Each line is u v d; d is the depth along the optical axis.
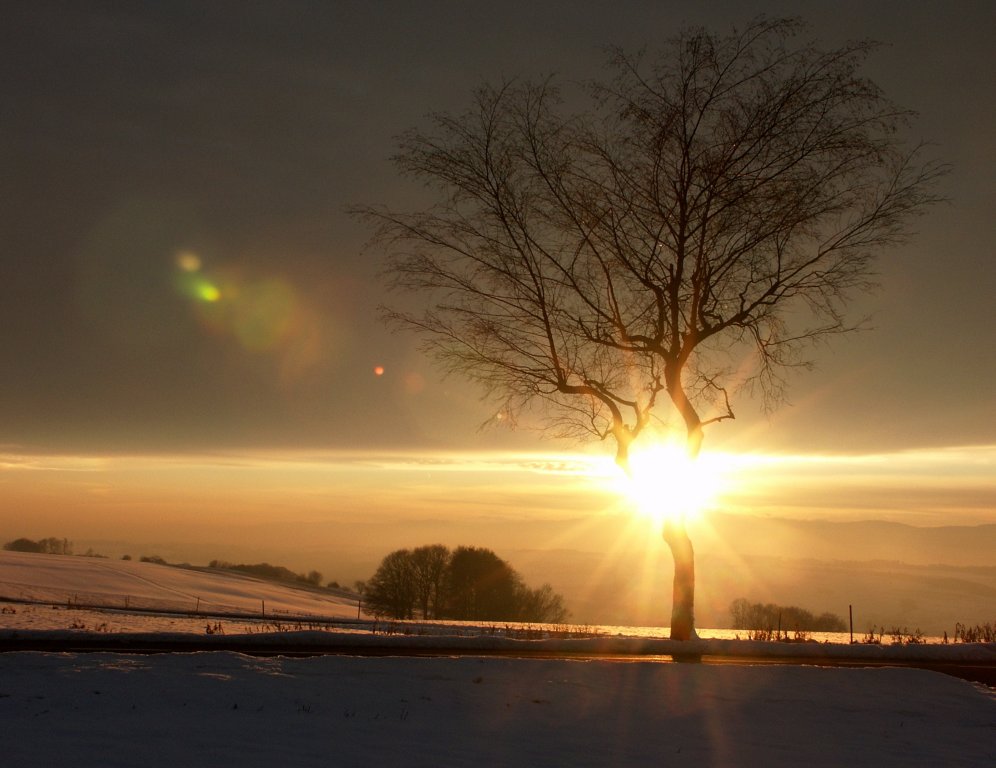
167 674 12.74
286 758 9.22
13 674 12.38
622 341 20.05
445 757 9.73
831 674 15.20
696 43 18.94
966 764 10.64
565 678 13.91
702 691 13.64
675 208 19.11
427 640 18.11
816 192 18.91
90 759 8.70
